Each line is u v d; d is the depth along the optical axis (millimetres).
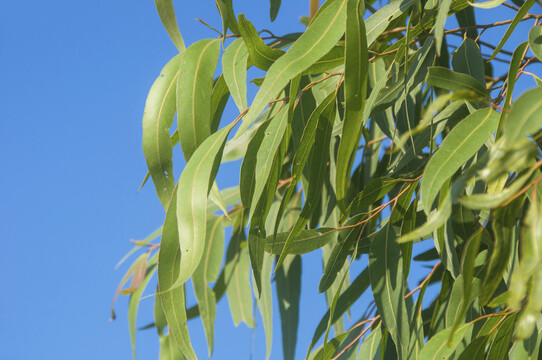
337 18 1181
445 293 1327
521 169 1071
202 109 1271
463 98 1047
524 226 1007
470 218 1312
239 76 1270
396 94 1278
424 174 1095
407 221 1325
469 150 1102
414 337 1361
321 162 1303
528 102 982
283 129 1271
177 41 1340
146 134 1293
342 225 1348
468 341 1313
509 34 1249
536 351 1249
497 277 1067
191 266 1155
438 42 1133
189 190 1183
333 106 1288
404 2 1300
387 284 1318
